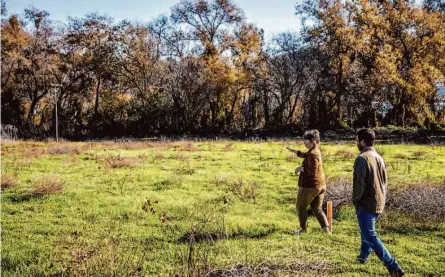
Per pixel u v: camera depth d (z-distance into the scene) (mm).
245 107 52656
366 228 6305
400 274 6184
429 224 8969
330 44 45188
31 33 50656
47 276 6398
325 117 45844
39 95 53094
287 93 50094
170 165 17891
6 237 8328
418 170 16250
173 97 50438
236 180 13750
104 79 54125
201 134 47938
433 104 45594
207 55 52531
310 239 8109
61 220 9484
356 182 6277
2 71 49094
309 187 8188
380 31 45469
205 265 6309
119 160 18078
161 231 8664
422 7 47438
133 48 51844
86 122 52438
